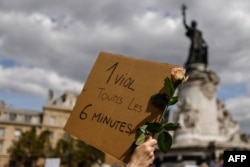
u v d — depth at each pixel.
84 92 4.91
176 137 52.00
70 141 81.69
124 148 4.43
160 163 51.12
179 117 52.97
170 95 4.18
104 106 4.74
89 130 4.70
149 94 4.52
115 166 13.31
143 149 3.62
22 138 80.00
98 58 5.02
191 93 53.56
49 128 95.56
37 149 79.06
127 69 4.79
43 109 96.81
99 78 4.91
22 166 82.56
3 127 91.38
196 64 55.22
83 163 84.38
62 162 80.50
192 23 60.03
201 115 52.50
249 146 51.09
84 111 4.81
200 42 58.50
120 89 4.72
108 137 4.55
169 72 4.54
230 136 53.78
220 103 56.38
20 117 94.25
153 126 4.00
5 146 90.25
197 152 49.38
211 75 53.97
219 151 48.38
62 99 102.12
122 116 4.57
